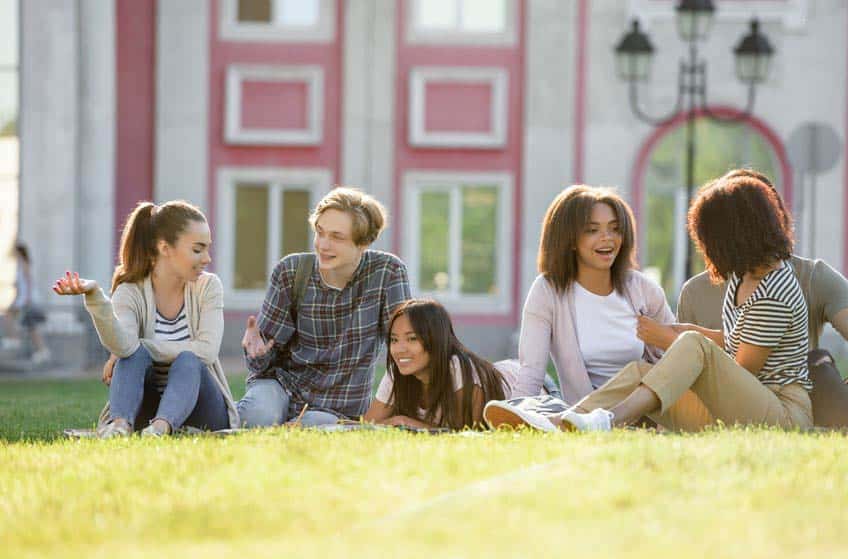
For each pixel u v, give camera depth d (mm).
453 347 9789
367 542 5270
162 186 28516
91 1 27406
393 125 28828
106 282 27594
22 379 23219
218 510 6000
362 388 10391
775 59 28734
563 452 7109
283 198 28844
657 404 8656
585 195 10078
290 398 10438
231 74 28516
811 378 9281
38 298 26734
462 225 28938
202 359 9617
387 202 28844
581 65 28656
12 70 27266
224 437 8586
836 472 6523
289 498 6234
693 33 23891
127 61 28484
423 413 9938
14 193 27312
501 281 28844
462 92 28781
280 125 28703
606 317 10125
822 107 28734
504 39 28750
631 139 28703
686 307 10219
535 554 4926
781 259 8984
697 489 6105
